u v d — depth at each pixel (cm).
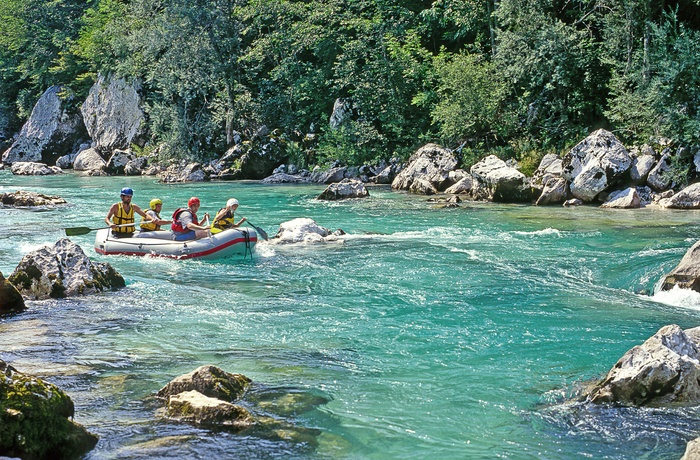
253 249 1334
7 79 5488
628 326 855
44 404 485
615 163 2086
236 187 2841
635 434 551
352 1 3488
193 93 3684
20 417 470
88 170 3956
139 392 626
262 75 3841
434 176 2559
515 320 882
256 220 1834
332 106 3506
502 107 2811
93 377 668
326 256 1320
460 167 2661
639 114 2284
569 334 822
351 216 1892
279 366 708
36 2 5284
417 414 593
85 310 930
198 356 739
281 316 905
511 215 1873
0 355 733
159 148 3691
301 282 1109
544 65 2589
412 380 673
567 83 2553
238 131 3566
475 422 579
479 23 3269
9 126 5403
